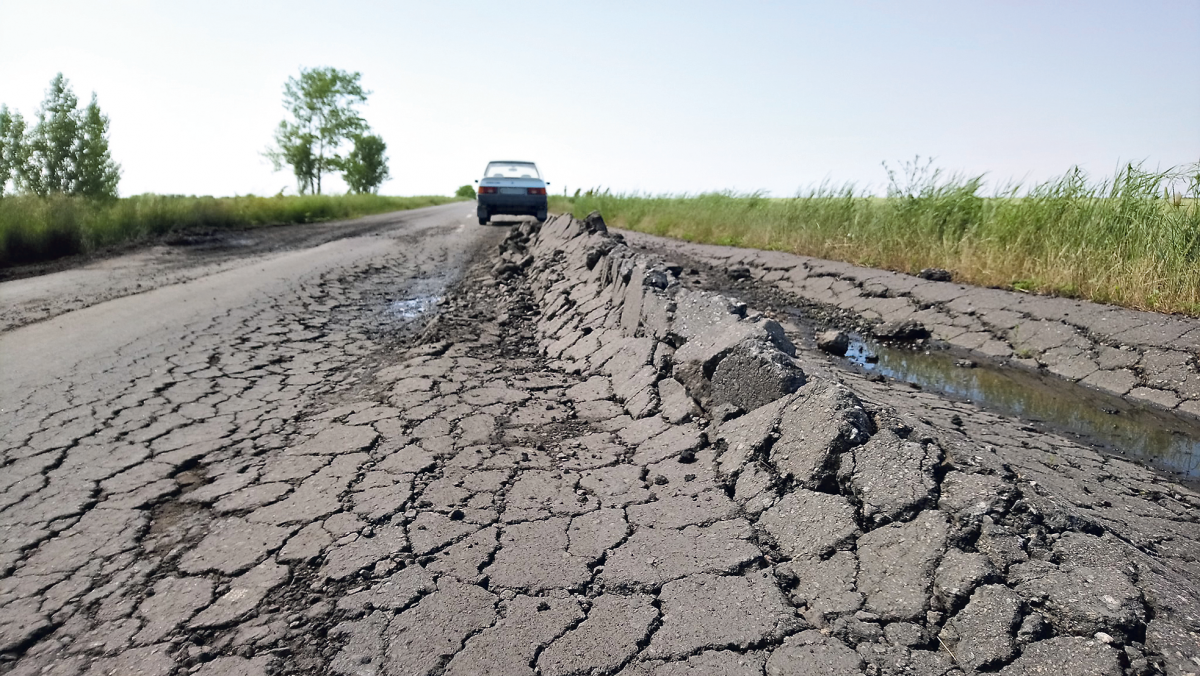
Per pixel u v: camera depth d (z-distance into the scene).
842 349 5.53
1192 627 1.65
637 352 4.14
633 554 2.24
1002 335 5.61
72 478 2.94
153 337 5.39
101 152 15.82
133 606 2.05
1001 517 2.04
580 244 7.64
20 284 7.81
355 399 3.99
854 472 2.37
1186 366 4.34
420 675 1.72
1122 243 6.15
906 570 1.97
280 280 8.10
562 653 1.78
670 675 1.69
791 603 1.96
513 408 3.77
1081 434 3.69
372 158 50.56
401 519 2.50
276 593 2.09
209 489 2.82
